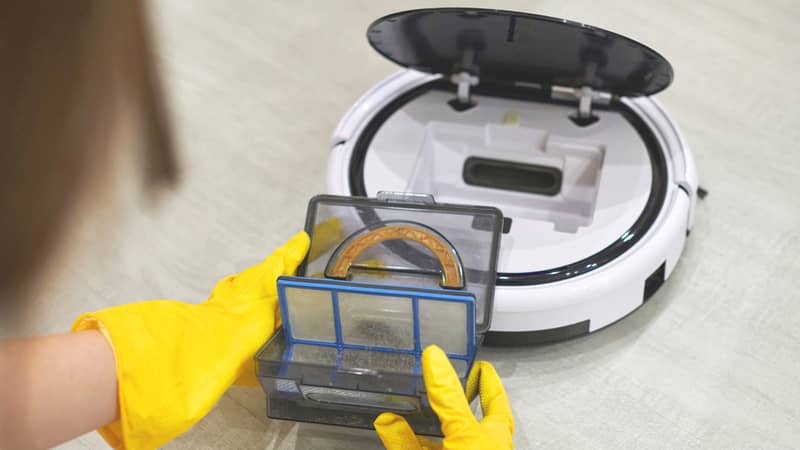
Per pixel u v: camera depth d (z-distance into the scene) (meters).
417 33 0.90
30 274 0.14
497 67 0.99
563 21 0.79
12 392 0.27
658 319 0.91
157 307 0.70
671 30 1.28
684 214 0.91
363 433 0.81
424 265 0.80
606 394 0.84
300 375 0.70
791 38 1.26
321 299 0.71
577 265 0.86
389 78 1.08
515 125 1.02
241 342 0.74
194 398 0.68
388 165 0.98
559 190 1.04
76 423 0.60
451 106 1.05
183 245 1.00
